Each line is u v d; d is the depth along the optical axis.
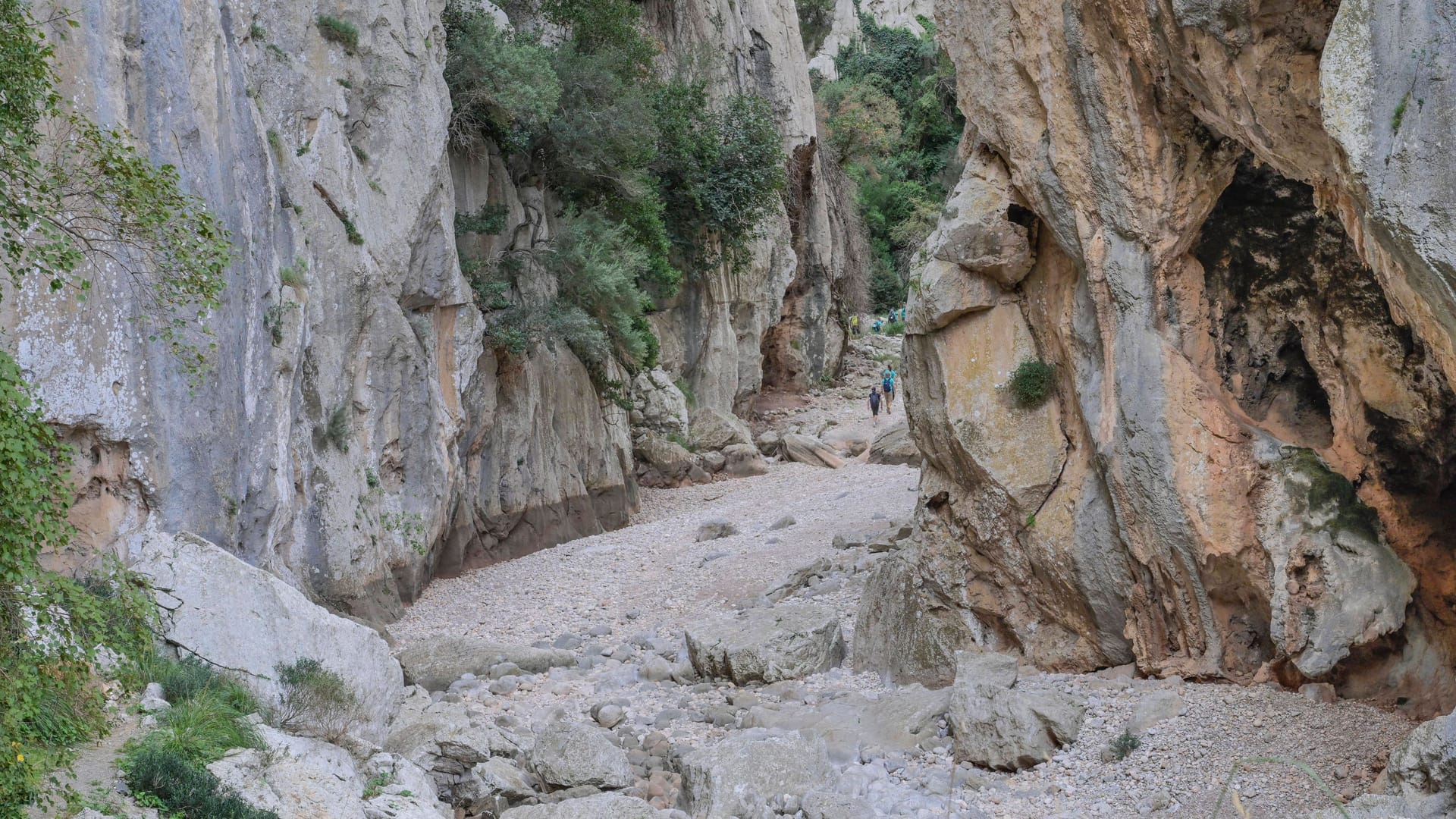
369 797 10.02
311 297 17.70
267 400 15.68
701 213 34.56
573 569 22.52
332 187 18.52
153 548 11.70
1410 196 7.78
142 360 12.88
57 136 11.24
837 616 16.53
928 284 13.88
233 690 10.57
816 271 45.06
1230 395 12.38
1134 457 11.91
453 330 22.08
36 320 11.66
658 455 32.44
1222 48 10.37
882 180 58.47
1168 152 11.88
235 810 8.40
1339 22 8.27
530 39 26.44
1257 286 12.34
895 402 42.88
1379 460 11.35
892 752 12.05
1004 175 13.59
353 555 18.38
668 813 10.42
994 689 11.76
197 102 14.27
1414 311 8.47
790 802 10.49
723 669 15.25
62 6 12.16
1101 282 12.41
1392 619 10.40
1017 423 13.48
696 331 35.94
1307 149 10.18
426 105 20.89
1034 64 12.68
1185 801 9.57
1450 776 7.57
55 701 8.30
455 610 20.17
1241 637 11.66
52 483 6.48
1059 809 10.09
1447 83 7.64
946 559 14.31
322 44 18.78
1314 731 10.00
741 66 40.94
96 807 7.93
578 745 11.79
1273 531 11.12
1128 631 12.45
